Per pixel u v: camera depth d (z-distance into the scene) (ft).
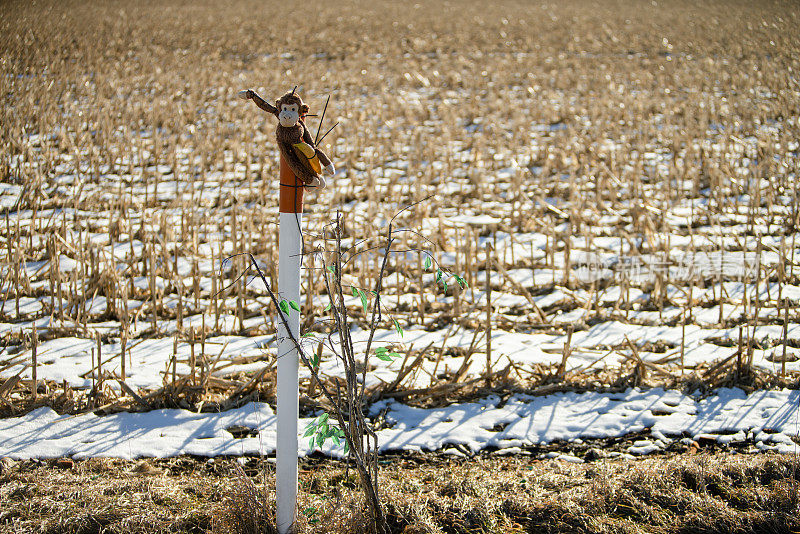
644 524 17.66
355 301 31.94
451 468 20.40
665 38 116.06
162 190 48.47
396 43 113.60
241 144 58.95
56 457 20.48
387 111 70.08
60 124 61.93
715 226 42.27
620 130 63.93
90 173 50.47
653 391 24.73
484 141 59.16
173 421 22.48
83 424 22.18
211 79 83.97
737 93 78.43
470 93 81.66
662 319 30.81
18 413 22.61
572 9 162.30
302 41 112.78
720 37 115.44
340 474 19.61
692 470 19.40
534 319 30.99
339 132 61.26
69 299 29.86
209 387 24.17
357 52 107.14
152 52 101.40
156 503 18.15
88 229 37.22
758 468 19.48
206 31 121.49
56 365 25.88
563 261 37.42
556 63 98.22
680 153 56.75
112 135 58.95
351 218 42.42
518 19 142.20
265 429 22.15
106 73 84.28
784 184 47.42
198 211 43.57
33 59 89.66
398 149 57.11
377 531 16.51
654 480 18.98
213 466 20.17
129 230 39.14
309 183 15.25
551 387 24.72
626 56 105.09
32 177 46.75
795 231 40.93
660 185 49.70
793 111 68.90
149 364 26.27
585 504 18.24
